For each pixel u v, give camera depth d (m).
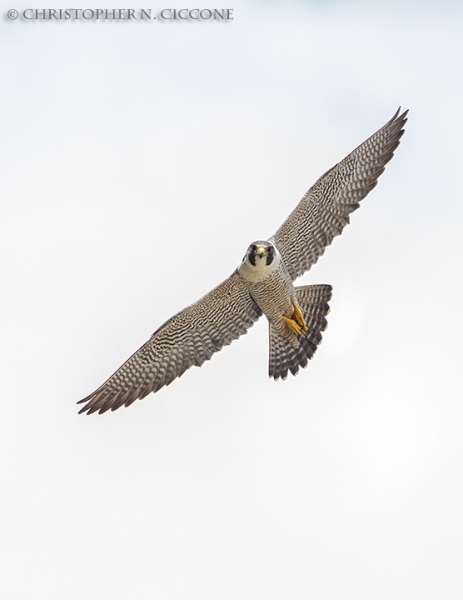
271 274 17.02
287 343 18.06
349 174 17.22
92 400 17.80
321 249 17.41
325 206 17.25
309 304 17.83
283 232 17.38
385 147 17.39
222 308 17.66
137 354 17.86
